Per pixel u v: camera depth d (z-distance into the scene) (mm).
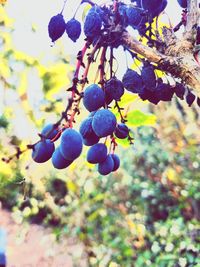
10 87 3549
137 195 5863
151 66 1085
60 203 6121
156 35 1051
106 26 1021
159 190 5543
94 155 1186
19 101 3562
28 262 5977
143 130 6043
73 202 5895
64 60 3424
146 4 1039
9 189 4207
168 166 5758
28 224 6812
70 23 1115
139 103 1729
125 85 1095
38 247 6391
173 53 1002
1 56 3443
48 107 3334
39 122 3496
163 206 5496
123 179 5801
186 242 4309
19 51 3408
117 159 1281
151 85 1086
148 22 1068
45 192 5691
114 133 1245
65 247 5957
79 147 1067
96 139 1157
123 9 1058
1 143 3393
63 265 5809
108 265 5137
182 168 5586
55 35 1122
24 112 3510
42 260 5984
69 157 1068
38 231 6762
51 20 1116
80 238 5711
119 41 1026
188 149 5715
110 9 1042
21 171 2020
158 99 1154
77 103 1063
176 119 5938
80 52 1048
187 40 999
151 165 5902
